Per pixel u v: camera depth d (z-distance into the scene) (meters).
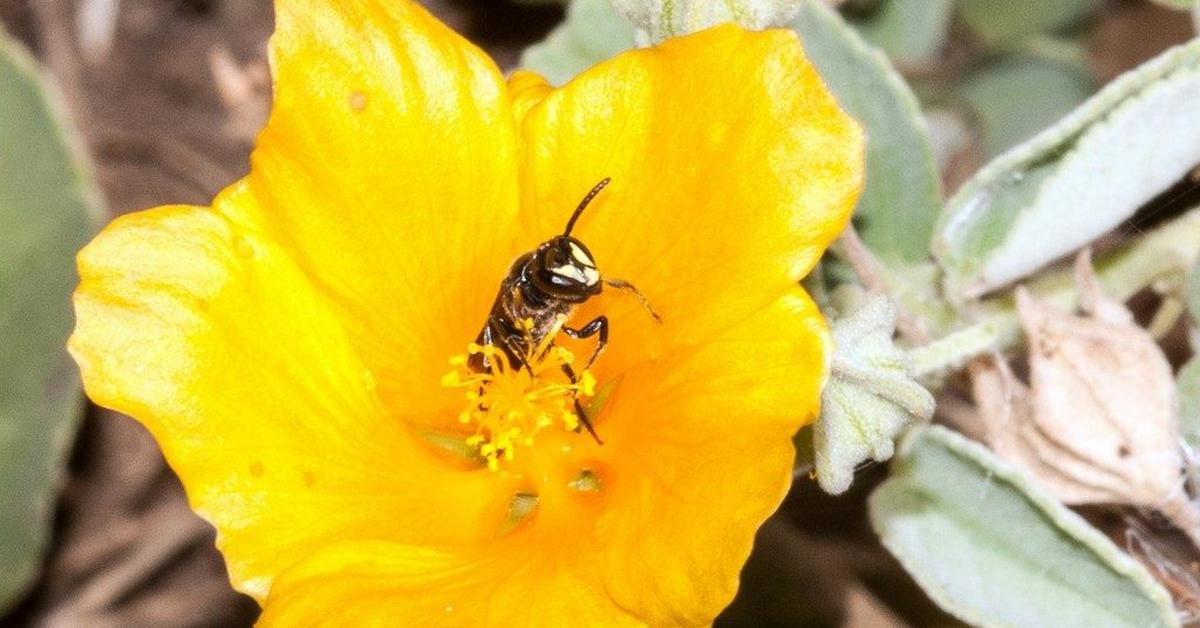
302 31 0.09
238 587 0.09
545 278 0.09
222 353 0.09
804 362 0.09
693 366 0.09
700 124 0.09
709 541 0.09
